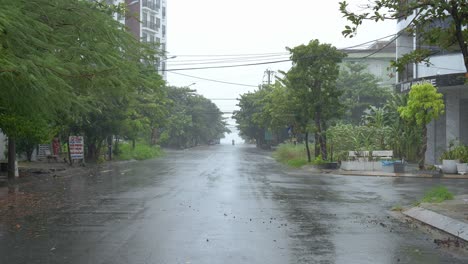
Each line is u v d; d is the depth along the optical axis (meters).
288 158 35.59
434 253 7.62
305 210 12.04
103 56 9.66
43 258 7.20
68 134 29.33
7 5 8.05
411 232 9.34
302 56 28.47
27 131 17.75
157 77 14.03
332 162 27.73
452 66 26.42
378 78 51.81
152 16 72.12
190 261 7.03
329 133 31.48
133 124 35.06
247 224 10.02
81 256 7.31
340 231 9.36
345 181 20.53
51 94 8.27
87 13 10.27
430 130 30.86
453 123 28.62
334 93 28.94
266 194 15.38
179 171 26.20
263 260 7.11
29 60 7.71
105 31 10.41
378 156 27.14
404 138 31.59
